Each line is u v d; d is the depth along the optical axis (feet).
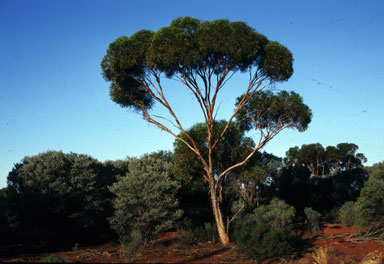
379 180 51.57
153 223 55.77
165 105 51.96
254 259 38.68
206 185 82.28
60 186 63.67
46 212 61.16
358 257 39.04
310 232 62.59
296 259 39.27
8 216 59.11
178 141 59.88
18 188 67.87
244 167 60.03
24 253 47.14
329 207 96.02
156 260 37.91
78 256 40.42
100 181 77.36
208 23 47.19
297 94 56.65
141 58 51.16
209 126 51.08
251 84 52.01
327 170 172.35
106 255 41.50
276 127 54.44
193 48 46.29
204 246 50.88
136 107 58.49
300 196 95.71
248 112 58.29
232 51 45.16
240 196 72.43
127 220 56.80
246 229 42.50
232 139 60.23
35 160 68.85
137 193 57.82
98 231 68.08
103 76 54.13
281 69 50.26
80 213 64.34
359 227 51.75
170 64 48.32
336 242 50.16
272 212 57.41
